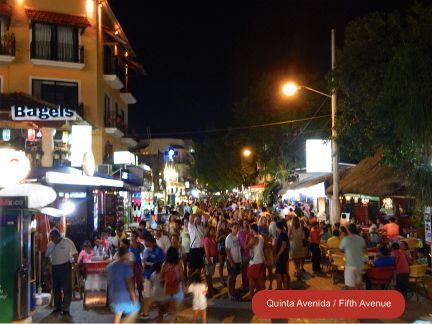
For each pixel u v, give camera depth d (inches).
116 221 944.9
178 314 435.5
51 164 666.8
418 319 412.5
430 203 497.7
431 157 482.3
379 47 595.8
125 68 1424.7
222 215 823.7
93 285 471.8
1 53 1043.9
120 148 1359.5
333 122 790.5
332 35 820.0
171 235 594.2
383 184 723.4
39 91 1081.4
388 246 574.2
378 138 589.0
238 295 505.7
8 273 397.1
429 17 505.4
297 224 634.8
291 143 1489.9
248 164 2058.3
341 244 462.0
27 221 417.4
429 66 453.4
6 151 417.7
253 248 489.4
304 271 668.1
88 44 1132.5
